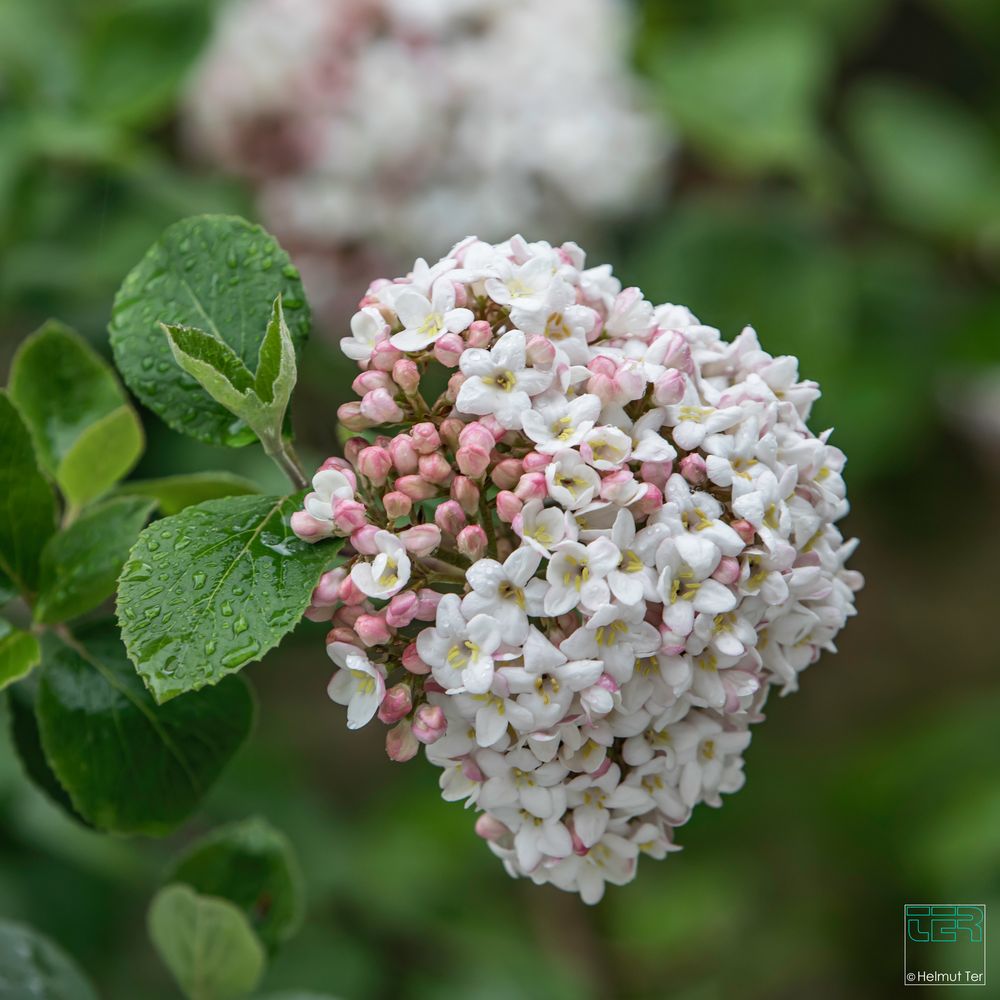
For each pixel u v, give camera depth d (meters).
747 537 0.31
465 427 0.31
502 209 0.55
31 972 0.36
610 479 0.30
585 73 0.57
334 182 0.55
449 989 0.57
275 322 0.32
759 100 0.60
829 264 0.60
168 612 0.30
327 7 0.55
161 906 0.36
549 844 0.31
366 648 0.31
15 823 0.49
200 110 0.57
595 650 0.30
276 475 0.50
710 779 0.32
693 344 0.33
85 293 0.51
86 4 0.57
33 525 0.34
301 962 0.55
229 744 0.34
